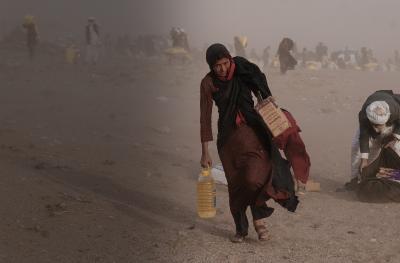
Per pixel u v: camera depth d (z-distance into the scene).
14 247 4.58
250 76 4.79
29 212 5.34
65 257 4.52
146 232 5.21
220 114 4.86
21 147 8.38
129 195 6.48
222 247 4.92
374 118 6.61
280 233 5.37
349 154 10.00
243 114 4.79
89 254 4.61
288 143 4.81
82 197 6.02
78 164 7.76
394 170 6.80
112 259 4.54
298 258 4.72
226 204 6.32
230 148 4.83
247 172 4.71
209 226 5.52
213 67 4.77
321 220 5.85
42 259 4.44
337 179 8.05
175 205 6.23
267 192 4.71
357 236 5.36
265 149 4.78
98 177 7.14
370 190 6.59
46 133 10.40
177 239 5.07
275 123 4.73
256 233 5.35
